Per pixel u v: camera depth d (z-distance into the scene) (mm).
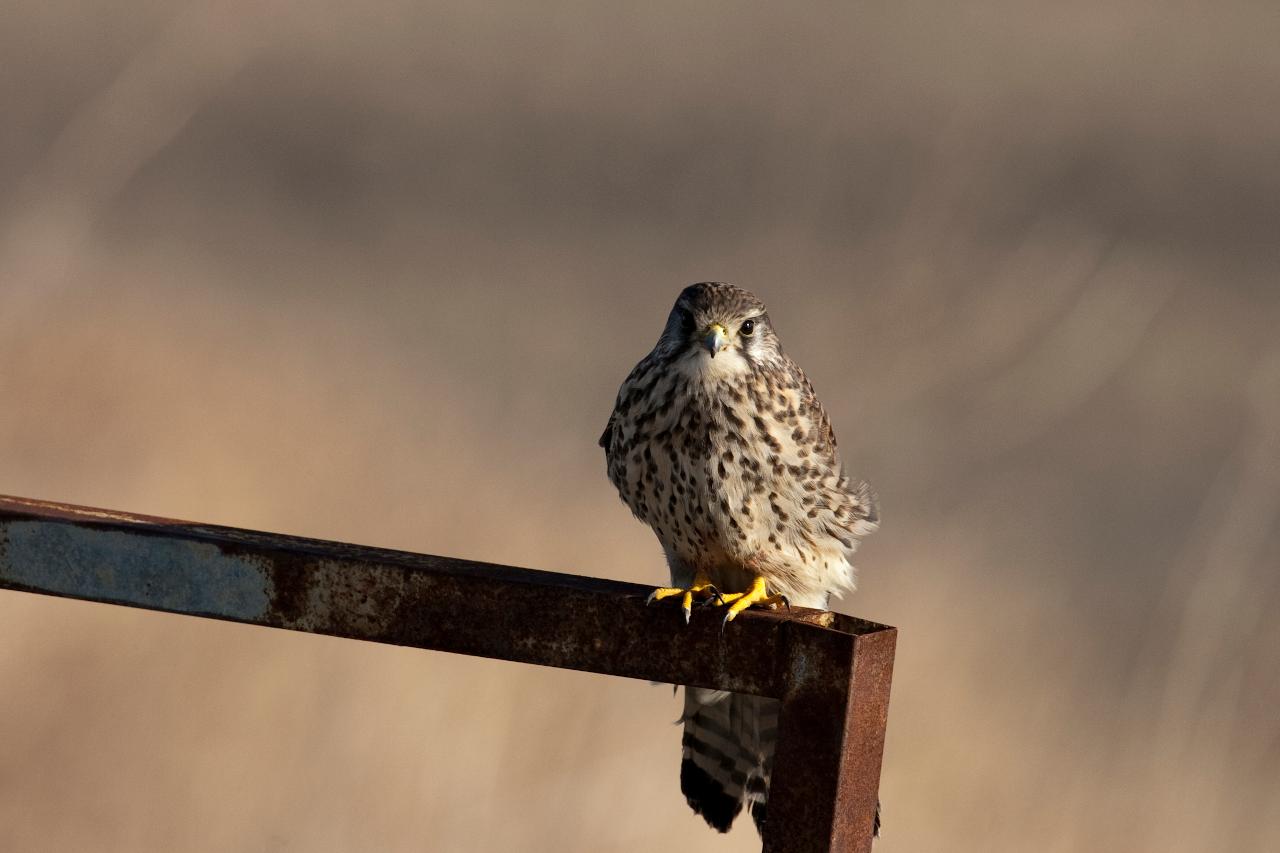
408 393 13656
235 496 10578
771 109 23531
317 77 24062
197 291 15648
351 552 3859
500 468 11938
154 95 14648
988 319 14070
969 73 25453
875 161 21125
